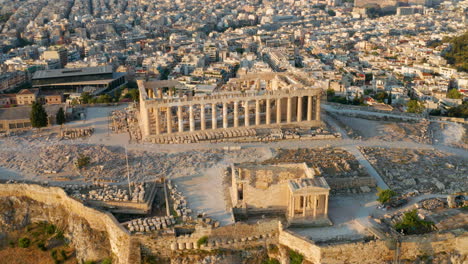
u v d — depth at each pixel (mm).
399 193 188125
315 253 153000
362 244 153375
